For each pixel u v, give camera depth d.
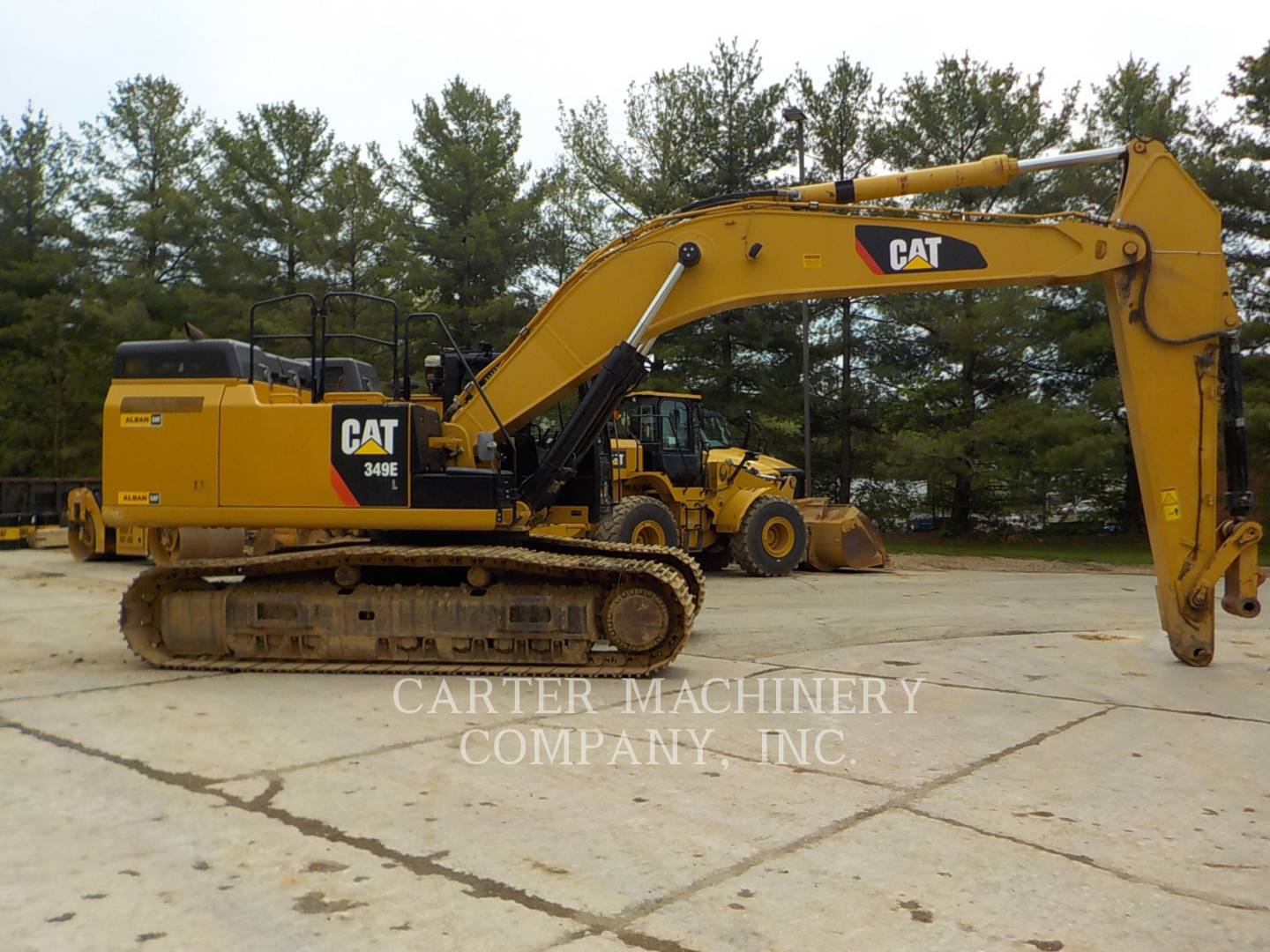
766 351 30.84
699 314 8.96
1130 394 8.59
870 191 8.82
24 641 10.03
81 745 6.04
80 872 4.16
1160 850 4.42
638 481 16.86
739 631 10.55
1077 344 25.30
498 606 8.07
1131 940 3.58
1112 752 5.95
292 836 4.55
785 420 30.59
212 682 7.83
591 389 8.95
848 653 9.21
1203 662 8.56
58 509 23.27
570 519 10.87
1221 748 6.04
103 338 34.53
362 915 3.76
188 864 4.24
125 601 8.50
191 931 3.64
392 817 4.79
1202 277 8.42
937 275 8.66
